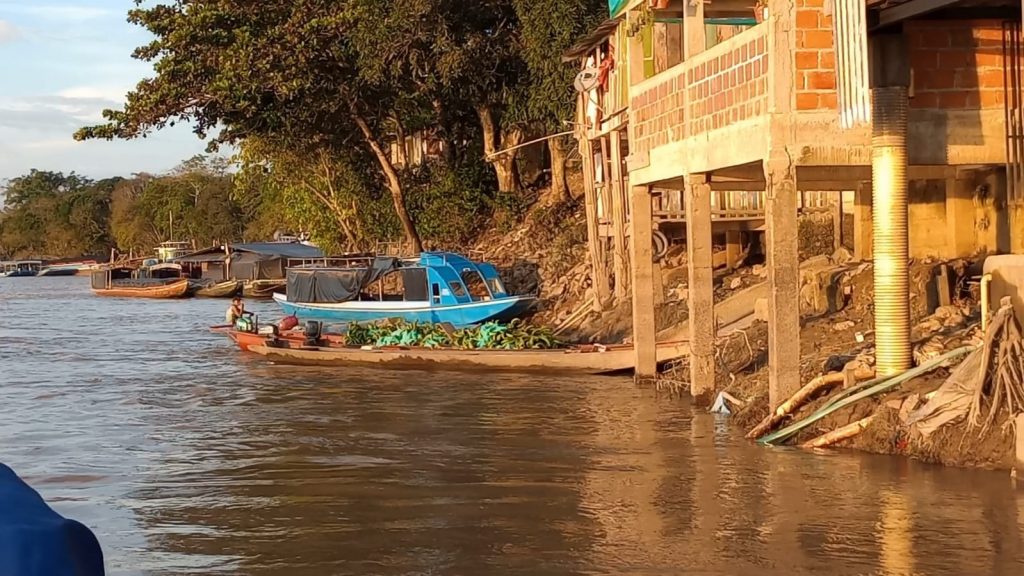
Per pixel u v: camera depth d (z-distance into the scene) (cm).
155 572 1041
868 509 1148
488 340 2580
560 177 4069
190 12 3747
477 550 1082
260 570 1041
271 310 5294
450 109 4334
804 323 1938
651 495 1266
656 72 2189
